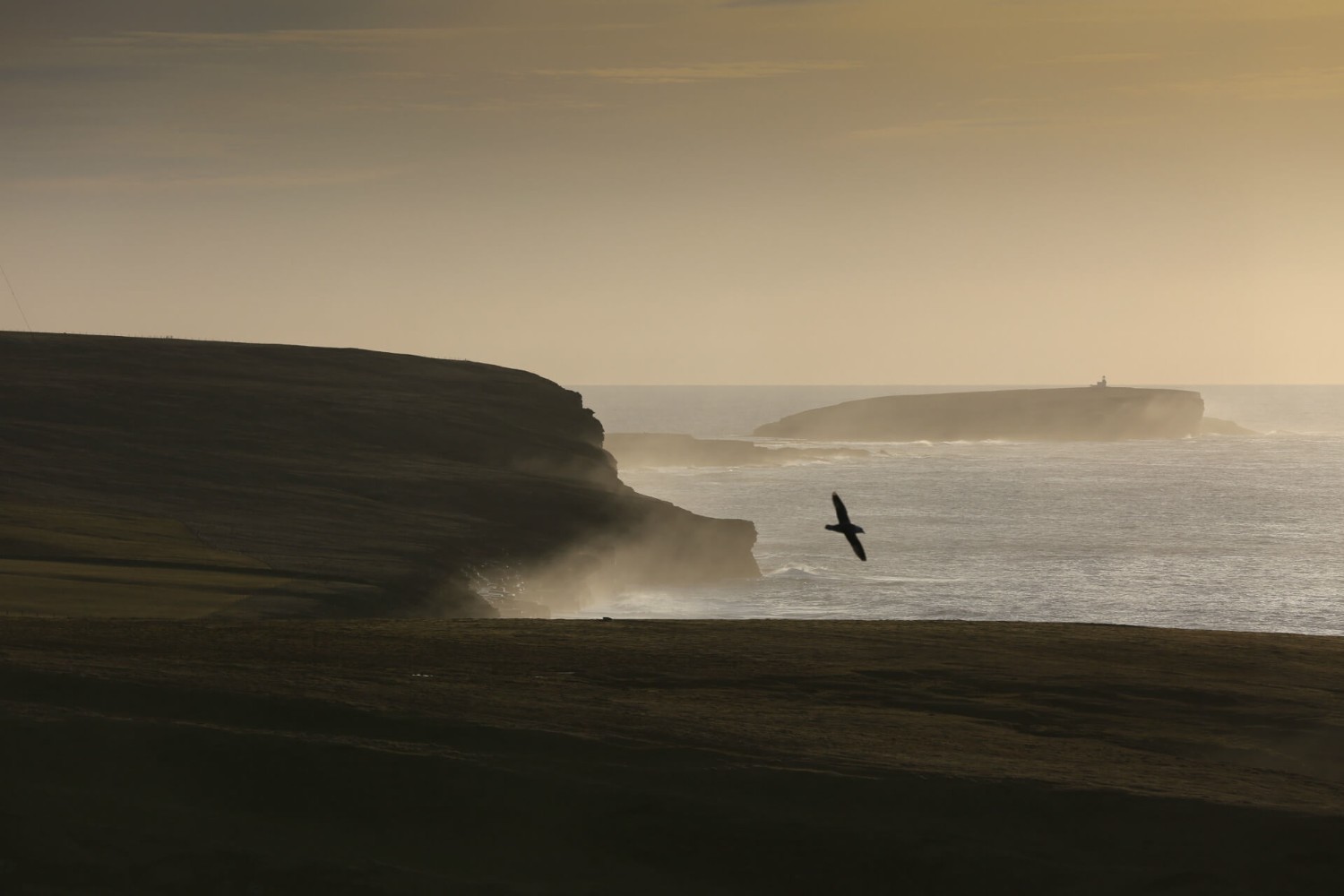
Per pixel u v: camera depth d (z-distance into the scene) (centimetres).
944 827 6462
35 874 5819
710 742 7606
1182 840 6341
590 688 9706
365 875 5906
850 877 6041
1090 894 5891
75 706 7656
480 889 5866
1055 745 8469
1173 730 9225
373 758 6925
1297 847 6256
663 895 5891
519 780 6794
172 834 6197
